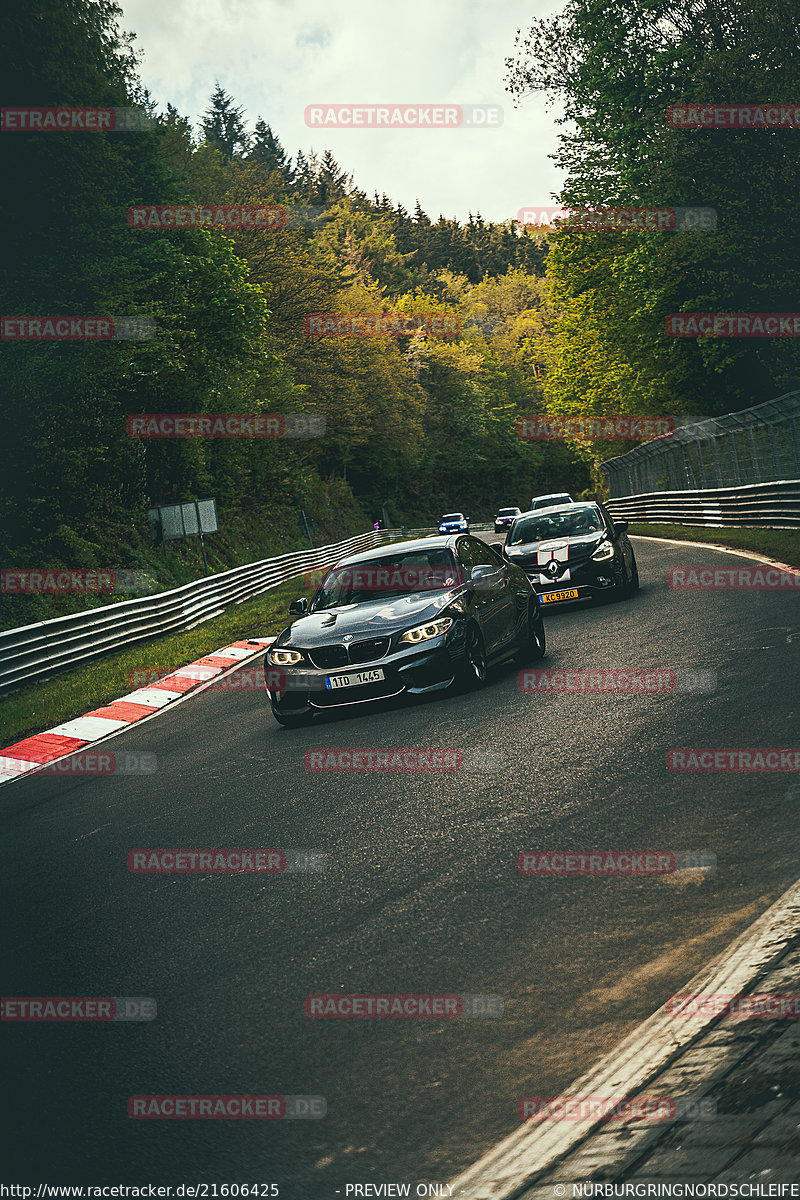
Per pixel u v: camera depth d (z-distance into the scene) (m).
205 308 33.81
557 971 3.20
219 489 39.53
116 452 28.17
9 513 22.67
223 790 6.81
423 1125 2.48
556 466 107.56
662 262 27.44
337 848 4.96
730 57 24.27
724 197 25.31
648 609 12.37
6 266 21.66
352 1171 2.33
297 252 57.47
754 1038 2.57
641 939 3.32
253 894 4.51
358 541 51.28
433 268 137.50
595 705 7.27
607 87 28.97
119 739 10.29
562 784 5.39
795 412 21.19
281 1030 3.13
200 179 49.97
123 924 4.41
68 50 22.16
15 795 8.15
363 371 65.94
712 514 27.75
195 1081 2.90
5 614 19.95
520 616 9.95
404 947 3.62
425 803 5.50
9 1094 2.99
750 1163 2.07
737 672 7.57
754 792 4.69
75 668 15.97
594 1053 2.67
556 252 40.00
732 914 3.39
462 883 4.16
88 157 22.48
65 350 22.70
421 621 8.47
